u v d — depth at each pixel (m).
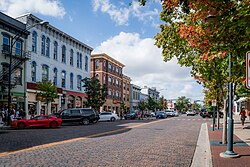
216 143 12.99
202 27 6.09
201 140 14.70
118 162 8.70
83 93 46.12
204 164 8.56
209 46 6.00
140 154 10.20
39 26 34.78
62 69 40.19
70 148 11.38
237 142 13.40
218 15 5.11
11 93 29.16
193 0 5.16
